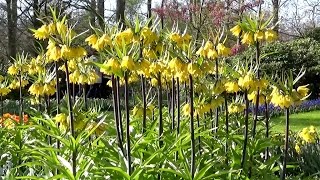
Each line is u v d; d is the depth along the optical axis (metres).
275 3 22.92
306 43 19.09
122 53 3.70
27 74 7.18
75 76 5.67
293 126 12.23
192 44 4.58
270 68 18.16
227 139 4.83
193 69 3.63
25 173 4.69
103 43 4.02
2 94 7.02
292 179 4.65
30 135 5.38
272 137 6.07
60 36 4.29
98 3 21.75
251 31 4.34
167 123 5.70
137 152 4.18
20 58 6.56
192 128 3.73
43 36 4.52
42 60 5.99
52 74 5.16
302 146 6.51
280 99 3.90
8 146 5.46
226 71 4.80
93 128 3.79
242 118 6.21
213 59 4.93
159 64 4.38
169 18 21.31
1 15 24.25
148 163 3.98
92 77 5.75
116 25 4.29
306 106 16.25
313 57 18.80
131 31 4.13
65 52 3.85
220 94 4.91
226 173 4.17
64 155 4.18
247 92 4.40
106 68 3.71
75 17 20.38
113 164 3.99
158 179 4.11
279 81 3.97
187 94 5.50
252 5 21.06
